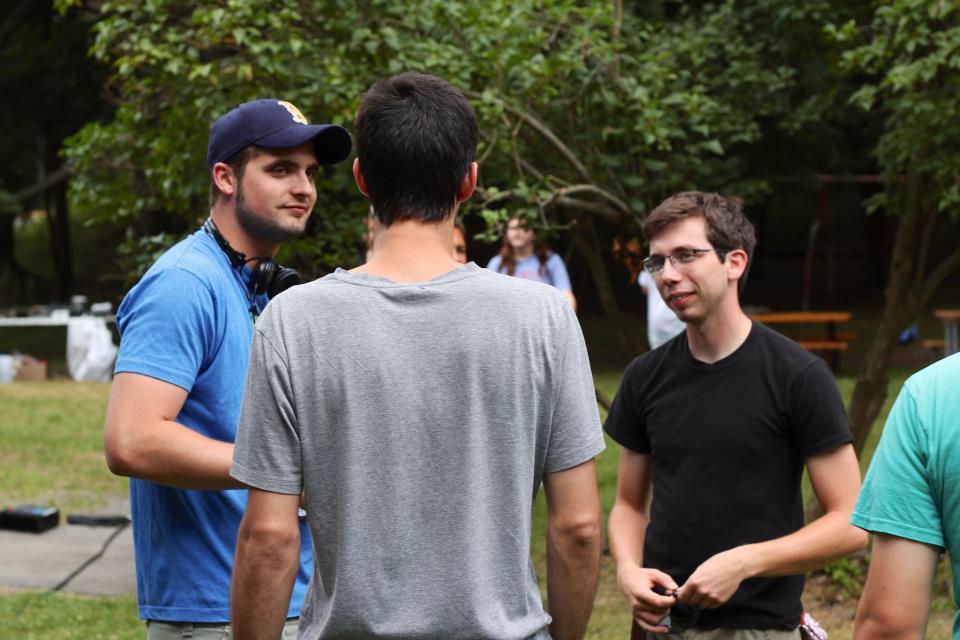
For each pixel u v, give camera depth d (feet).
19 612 17.65
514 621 5.92
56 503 24.91
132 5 17.56
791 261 96.37
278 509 5.91
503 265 22.35
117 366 7.88
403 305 5.93
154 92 19.04
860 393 19.52
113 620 17.30
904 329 19.22
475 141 6.29
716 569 8.50
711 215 9.11
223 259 8.48
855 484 8.82
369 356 5.85
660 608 8.80
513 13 16.98
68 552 21.35
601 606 17.93
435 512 5.84
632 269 19.70
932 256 86.43
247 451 5.93
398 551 5.82
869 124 38.32
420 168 6.09
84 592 18.98
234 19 16.34
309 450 5.89
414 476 5.84
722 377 9.12
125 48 17.53
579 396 6.13
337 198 20.71
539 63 17.03
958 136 17.33
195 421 8.13
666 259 9.16
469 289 6.00
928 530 5.88
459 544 5.83
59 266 86.89
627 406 9.78
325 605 5.98
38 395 41.55
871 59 17.46
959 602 5.86
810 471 8.93
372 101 6.21
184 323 7.89
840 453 8.83
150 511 8.23
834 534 8.65
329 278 6.09
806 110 21.52
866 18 20.16
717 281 9.11
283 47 17.10
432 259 6.14
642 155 19.21
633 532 9.73
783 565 8.62
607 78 18.89
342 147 8.75
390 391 5.83
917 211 18.90
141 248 21.01
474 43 16.85
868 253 82.58
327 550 5.95
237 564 6.06
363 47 17.38
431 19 17.01
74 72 62.90
